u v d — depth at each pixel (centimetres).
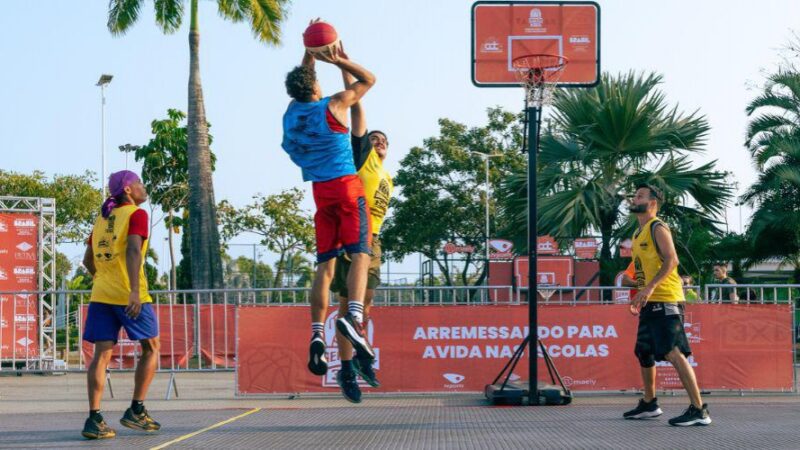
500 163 4256
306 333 977
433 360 972
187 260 4019
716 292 1137
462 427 660
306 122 455
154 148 3994
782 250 2416
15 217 1577
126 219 635
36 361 1506
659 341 698
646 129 2150
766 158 2264
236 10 2178
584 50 1009
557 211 2156
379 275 597
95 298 632
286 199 4431
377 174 593
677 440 569
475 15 1017
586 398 957
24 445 570
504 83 1012
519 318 973
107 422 730
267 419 731
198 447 548
